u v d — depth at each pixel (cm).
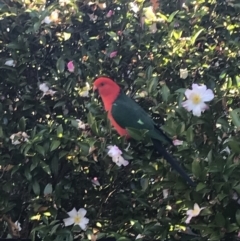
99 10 347
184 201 246
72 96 315
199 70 323
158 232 263
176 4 380
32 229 288
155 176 265
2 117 303
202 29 317
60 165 290
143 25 343
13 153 284
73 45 343
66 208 303
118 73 337
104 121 278
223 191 232
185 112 262
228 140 246
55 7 319
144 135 254
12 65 310
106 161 269
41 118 322
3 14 315
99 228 295
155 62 326
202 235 239
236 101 272
